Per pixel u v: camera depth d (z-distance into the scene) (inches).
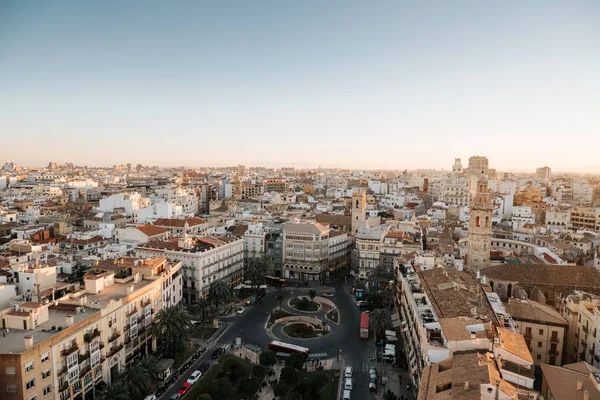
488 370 2714.1
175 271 5821.9
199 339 5260.8
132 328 4434.1
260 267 6968.5
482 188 5836.6
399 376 4377.5
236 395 4050.2
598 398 2920.8
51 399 3388.3
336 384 4220.0
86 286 4579.2
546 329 4274.1
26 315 3612.2
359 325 5733.3
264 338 5305.1
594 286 5014.8
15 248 6540.4
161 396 4001.0
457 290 4227.4
